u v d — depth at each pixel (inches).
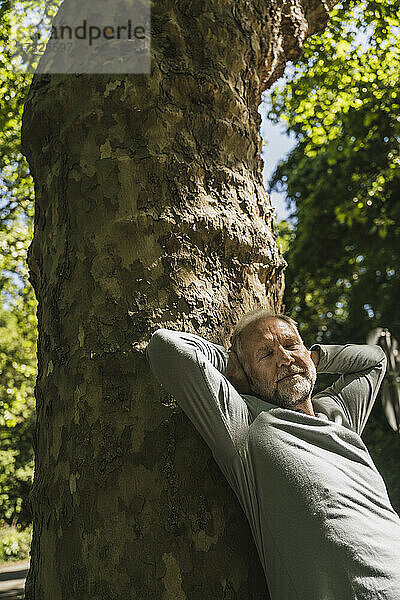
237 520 91.5
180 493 90.5
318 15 159.9
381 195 571.5
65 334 102.3
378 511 86.0
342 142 541.6
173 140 108.0
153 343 90.8
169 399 94.4
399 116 516.1
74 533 92.0
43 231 114.8
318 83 313.3
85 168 107.5
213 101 113.5
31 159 122.4
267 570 85.4
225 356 98.3
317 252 649.6
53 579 93.2
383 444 596.1
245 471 89.2
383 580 78.7
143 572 87.0
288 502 84.1
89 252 103.0
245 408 93.0
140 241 101.7
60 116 114.8
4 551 992.2
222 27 120.1
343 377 119.0
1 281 438.6
